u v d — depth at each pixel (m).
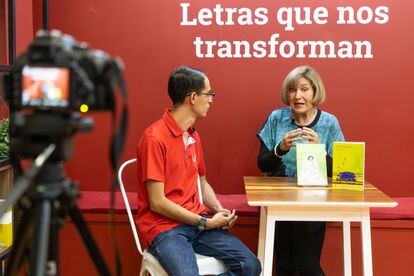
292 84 2.69
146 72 3.13
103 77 1.23
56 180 1.25
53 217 1.28
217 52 3.10
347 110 3.08
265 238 2.41
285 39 3.07
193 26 3.09
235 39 3.08
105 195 3.12
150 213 2.42
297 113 2.75
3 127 2.52
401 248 2.83
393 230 2.83
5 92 1.30
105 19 3.12
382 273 2.85
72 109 1.21
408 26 3.03
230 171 3.16
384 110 3.07
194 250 2.45
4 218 2.46
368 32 3.04
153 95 3.14
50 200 1.23
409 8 3.02
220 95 3.12
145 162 2.35
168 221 2.39
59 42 1.23
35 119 1.22
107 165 3.19
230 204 2.96
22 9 3.01
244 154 3.15
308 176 2.56
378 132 3.09
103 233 2.91
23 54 1.25
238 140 3.14
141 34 3.12
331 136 2.77
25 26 3.05
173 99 2.46
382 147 3.09
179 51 3.11
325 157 2.57
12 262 1.27
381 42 3.04
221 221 2.39
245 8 3.06
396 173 3.11
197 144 2.61
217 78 3.11
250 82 3.10
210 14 3.08
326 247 2.92
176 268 2.21
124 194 2.56
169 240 2.30
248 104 3.12
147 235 2.40
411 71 3.05
